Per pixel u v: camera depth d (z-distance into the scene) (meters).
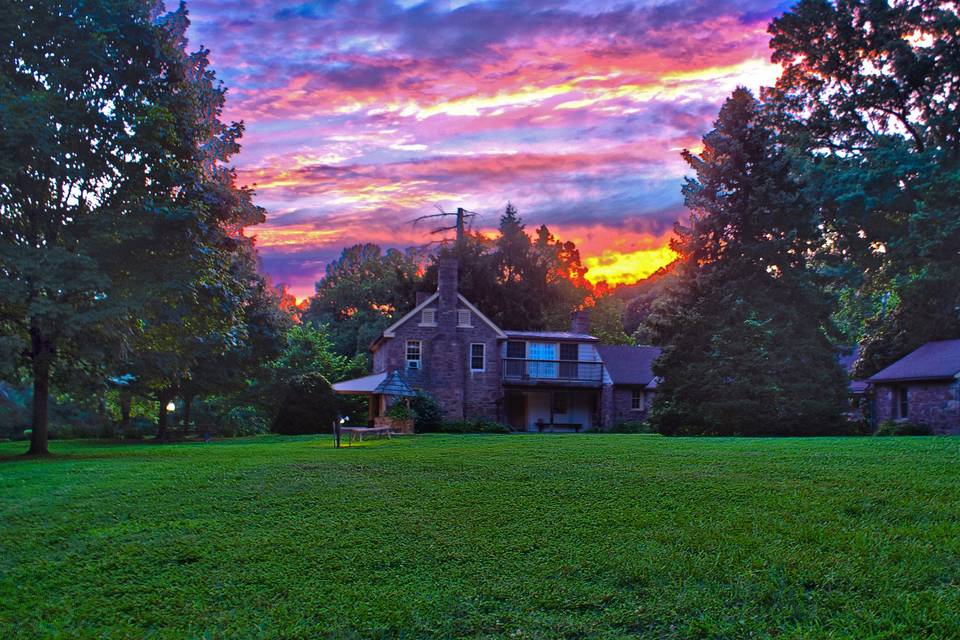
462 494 9.76
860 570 6.09
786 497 8.85
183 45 29.19
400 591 6.00
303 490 10.31
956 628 4.88
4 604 5.94
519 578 6.25
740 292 28.53
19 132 16.91
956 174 28.50
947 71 31.73
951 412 27.06
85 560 7.09
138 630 5.32
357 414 41.16
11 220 19.36
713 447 15.60
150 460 15.40
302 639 5.14
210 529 8.13
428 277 51.12
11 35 18.58
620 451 14.82
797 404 26.73
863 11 32.88
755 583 5.93
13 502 10.12
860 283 33.84
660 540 7.21
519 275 54.16
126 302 18.50
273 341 35.03
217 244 22.70
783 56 35.91
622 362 42.78
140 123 18.91
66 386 22.45
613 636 5.09
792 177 30.95
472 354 39.72
